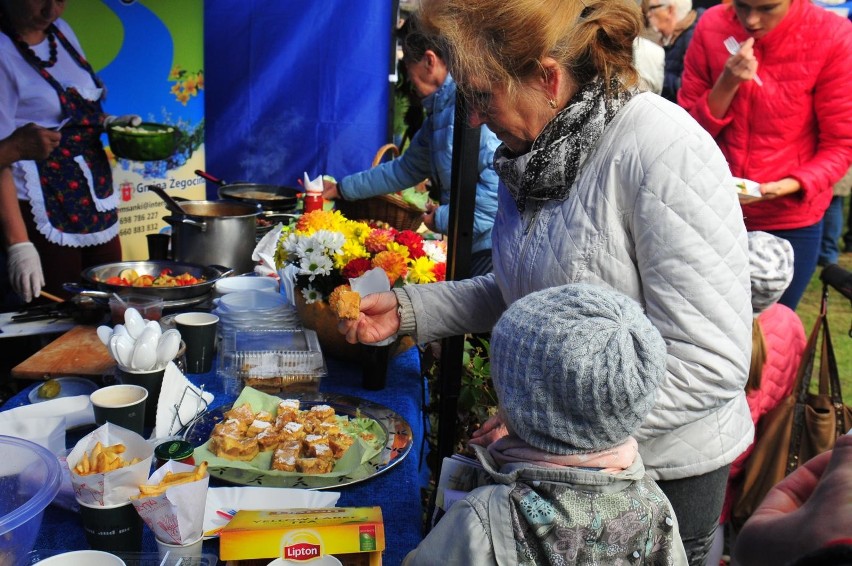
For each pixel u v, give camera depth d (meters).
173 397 1.70
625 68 1.37
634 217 1.31
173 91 4.03
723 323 1.26
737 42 3.32
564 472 1.05
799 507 0.84
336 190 3.72
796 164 3.31
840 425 2.20
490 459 1.18
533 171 1.38
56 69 3.04
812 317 6.17
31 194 3.04
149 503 1.16
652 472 1.37
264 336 2.10
